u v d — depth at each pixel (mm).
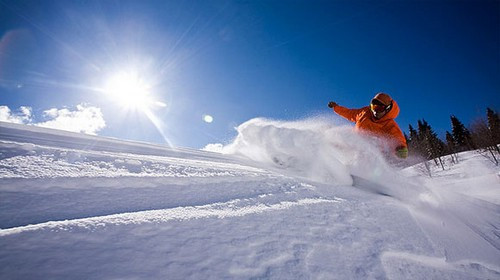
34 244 883
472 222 2195
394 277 1077
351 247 1261
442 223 2002
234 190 1958
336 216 1661
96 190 1528
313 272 1001
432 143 28016
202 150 5344
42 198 1317
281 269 984
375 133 4531
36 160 1770
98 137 4305
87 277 780
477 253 1483
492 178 7926
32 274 750
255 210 1567
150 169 2100
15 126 3574
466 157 24781
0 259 783
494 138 20797
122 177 1776
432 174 20766
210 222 1298
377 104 4508
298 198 1969
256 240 1178
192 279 854
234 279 888
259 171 2990
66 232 985
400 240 1447
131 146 3686
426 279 1116
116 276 809
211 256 1000
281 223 1418
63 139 3160
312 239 1274
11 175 1472
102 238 997
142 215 1251
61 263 818
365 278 1027
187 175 2113
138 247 980
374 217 1759
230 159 4129
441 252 1404
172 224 1205
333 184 2961
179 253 987
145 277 830
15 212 1151
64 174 1636
